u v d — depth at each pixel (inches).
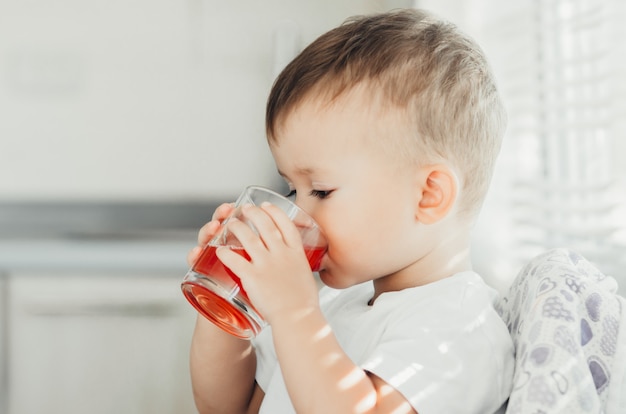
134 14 96.6
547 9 62.4
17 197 94.7
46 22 95.4
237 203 35.9
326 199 35.6
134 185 95.8
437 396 31.1
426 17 39.2
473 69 37.6
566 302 31.1
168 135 96.7
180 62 97.0
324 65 35.8
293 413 38.0
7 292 74.9
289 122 35.6
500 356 32.8
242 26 97.0
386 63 35.3
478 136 37.2
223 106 97.2
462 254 37.5
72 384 75.3
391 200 34.9
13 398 74.8
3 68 94.9
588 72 60.4
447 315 33.1
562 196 61.1
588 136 59.1
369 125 34.6
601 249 51.6
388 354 32.0
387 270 36.0
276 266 32.6
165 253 75.5
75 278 75.2
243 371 43.1
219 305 34.9
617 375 30.4
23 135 95.2
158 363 75.7
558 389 28.6
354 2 96.0
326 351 31.5
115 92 96.1
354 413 30.3
